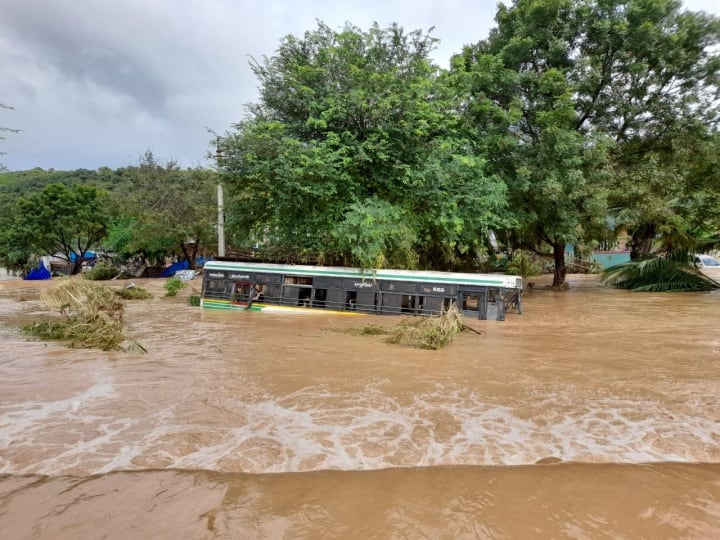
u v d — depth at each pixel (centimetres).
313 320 1316
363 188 1666
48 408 541
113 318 1074
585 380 667
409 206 1705
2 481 378
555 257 2581
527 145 1998
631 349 898
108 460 412
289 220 1667
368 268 1453
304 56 1756
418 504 350
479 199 1661
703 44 2052
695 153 2098
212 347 908
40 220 3962
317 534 312
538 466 411
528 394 602
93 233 4319
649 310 1566
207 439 456
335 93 1580
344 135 1562
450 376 686
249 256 1886
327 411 534
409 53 1767
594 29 2058
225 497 355
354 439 459
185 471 395
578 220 2100
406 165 1548
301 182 1511
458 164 1647
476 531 317
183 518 328
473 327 1198
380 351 868
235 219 1803
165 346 920
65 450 432
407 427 490
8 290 2638
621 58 2048
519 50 2072
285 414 523
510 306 1472
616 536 313
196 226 3862
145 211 3831
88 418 509
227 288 1592
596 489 374
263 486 372
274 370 716
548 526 324
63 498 352
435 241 2042
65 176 8275
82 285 1198
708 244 2712
